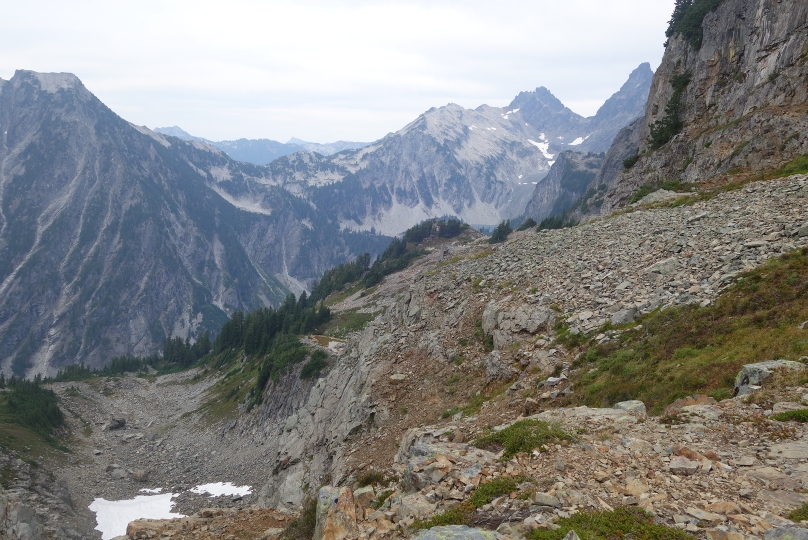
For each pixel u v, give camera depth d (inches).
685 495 378.3
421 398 1117.1
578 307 1042.7
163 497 2723.9
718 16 2795.3
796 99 1978.3
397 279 5743.1
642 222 1496.1
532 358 936.9
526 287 1277.1
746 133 2100.1
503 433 553.0
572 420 581.6
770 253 892.6
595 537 326.3
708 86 2780.5
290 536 673.0
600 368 787.4
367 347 1793.8
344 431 1284.4
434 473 491.8
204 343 7657.5
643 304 920.3
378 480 708.0
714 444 458.3
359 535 446.0
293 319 5137.8
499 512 395.2
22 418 3629.4
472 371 1104.8
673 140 2785.4
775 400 510.3
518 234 5718.5
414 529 408.8
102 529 2372.0
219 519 882.8
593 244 1423.5
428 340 1348.4
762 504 350.6
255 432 3339.1
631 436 504.7
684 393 613.9
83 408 4677.7
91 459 3432.6
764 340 646.5
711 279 893.8
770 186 1400.1
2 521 1528.1
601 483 412.2
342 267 7770.7
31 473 2677.2
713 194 1695.4
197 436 3860.7
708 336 729.6
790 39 2151.8
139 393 5644.7
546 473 436.5
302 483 1349.7
